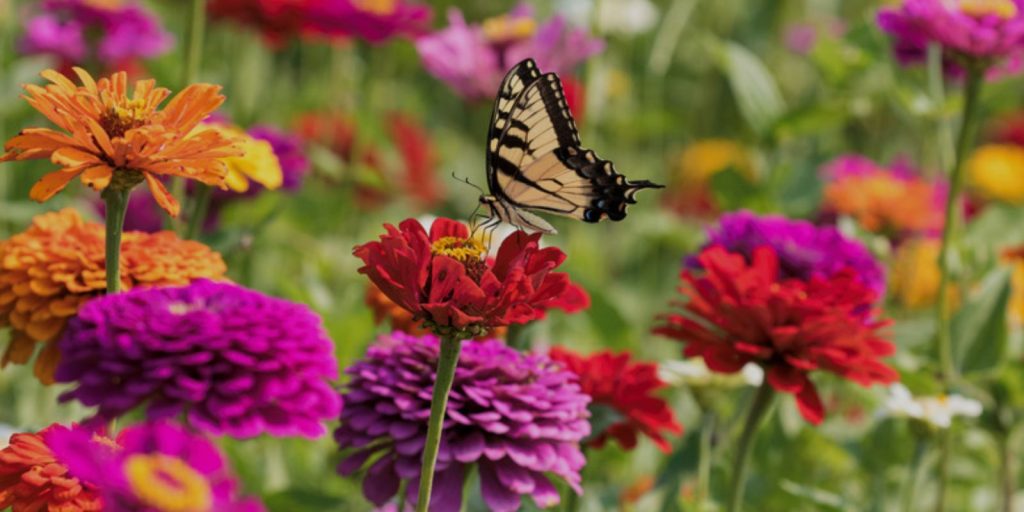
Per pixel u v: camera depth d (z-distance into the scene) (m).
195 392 1.10
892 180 1.60
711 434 1.36
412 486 1.15
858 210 1.57
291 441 1.39
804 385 1.21
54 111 1.09
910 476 1.33
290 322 1.12
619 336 1.46
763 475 1.42
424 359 1.17
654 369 1.24
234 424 1.11
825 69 1.60
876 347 1.22
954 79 1.54
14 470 1.05
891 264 1.58
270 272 1.61
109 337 1.11
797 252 1.33
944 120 1.49
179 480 0.94
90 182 1.07
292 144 1.44
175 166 1.09
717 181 1.60
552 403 1.16
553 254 1.09
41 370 1.17
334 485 1.38
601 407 1.22
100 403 1.10
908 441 1.43
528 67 1.19
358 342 1.36
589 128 1.57
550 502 1.15
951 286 1.58
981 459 1.50
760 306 1.19
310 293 1.40
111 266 1.12
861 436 1.51
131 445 0.96
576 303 1.21
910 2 1.36
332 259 1.60
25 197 1.60
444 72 1.55
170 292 1.15
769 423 1.42
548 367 1.19
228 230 1.33
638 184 1.21
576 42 1.56
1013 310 1.52
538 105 1.19
